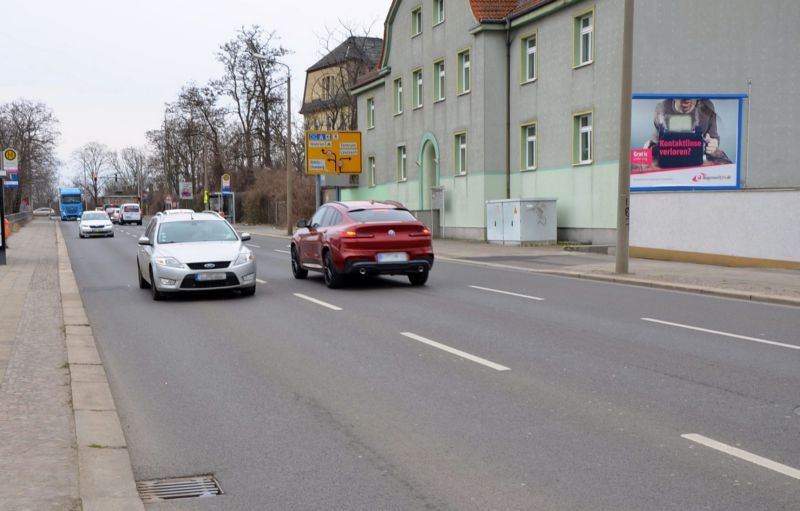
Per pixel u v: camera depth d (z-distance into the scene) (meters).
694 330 10.38
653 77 25.50
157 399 6.96
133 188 145.38
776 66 25.98
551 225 28.72
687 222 21.14
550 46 29.36
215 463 5.22
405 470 5.01
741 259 19.64
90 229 43.88
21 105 85.69
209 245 14.77
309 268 17.39
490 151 32.69
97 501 4.45
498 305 13.07
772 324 10.88
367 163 47.34
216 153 76.00
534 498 4.49
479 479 4.81
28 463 5.00
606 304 13.15
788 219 18.55
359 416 6.30
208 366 8.35
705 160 25.42
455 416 6.25
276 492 4.68
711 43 25.70
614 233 26.12
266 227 60.41
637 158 25.20
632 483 4.69
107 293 15.63
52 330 10.48
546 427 5.90
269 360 8.60
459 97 34.88
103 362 8.63
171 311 12.77
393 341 9.66
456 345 9.34
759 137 26.09
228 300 14.09
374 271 15.61
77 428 5.86
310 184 54.56
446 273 19.48
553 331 10.34
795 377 7.53
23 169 86.12
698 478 4.75
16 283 17.05
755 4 25.77
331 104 65.56
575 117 28.17
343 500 4.52
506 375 7.70
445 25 35.84
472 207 33.91
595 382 7.36
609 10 25.94
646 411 6.32
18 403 6.59
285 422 6.17
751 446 5.37
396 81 42.41
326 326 10.92
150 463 5.23
